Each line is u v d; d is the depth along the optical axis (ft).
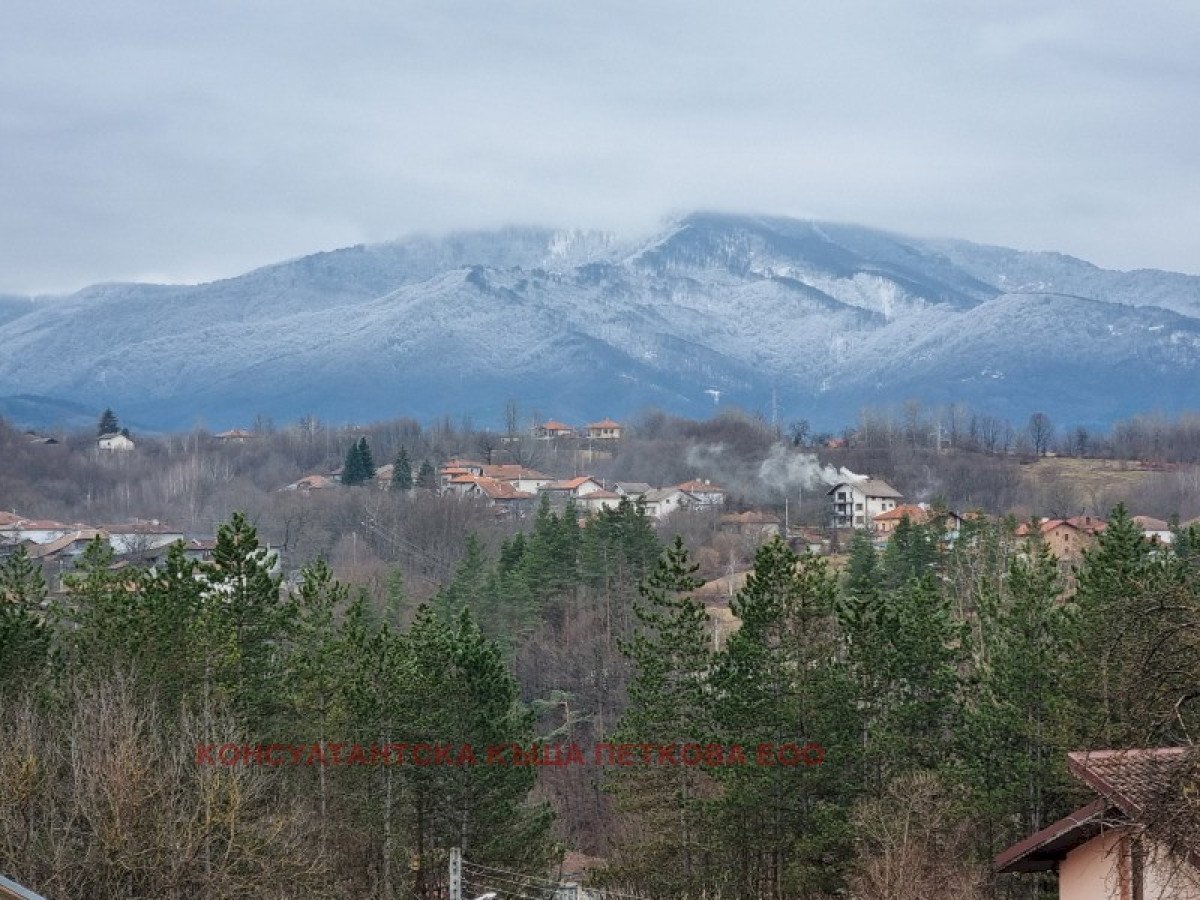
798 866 226.38
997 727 227.20
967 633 245.65
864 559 498.69
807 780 233.35
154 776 196.24
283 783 234.79
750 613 244.22
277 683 253.24
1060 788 214.28
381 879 251.60
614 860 279.28
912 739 233.14
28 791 188.34
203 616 247.91
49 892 180.75
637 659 261.44
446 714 251.39
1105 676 189.16
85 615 254.47
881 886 199.11
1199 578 173.88
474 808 254.06
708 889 247.50
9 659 238.07
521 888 253.44
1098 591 224.94
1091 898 129.90
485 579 495.41
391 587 520.01
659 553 522.06
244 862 199.00
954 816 217.77
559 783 393.50
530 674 460.55
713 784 264.93
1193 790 104.78
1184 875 111.96
